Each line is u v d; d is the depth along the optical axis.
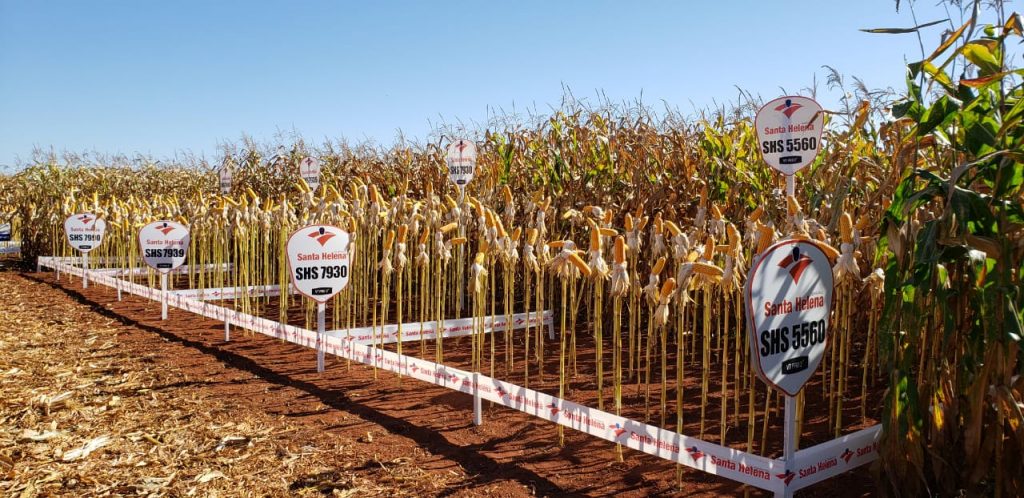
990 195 3.56
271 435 5.11
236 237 9.15
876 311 5.05
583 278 7.36
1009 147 3.39
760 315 3.20
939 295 3.47
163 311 9.44
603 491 4.10
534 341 7.92
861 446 3.74
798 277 3.33
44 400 5.91
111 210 14.23
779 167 4.80
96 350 7.72
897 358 3.92
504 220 8.76
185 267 12.72
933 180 3.54
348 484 4.29
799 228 4.68
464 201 8.21
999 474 3.43
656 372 6.43
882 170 5.41
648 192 7.91
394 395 6.01
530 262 5.75
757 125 4.87
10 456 4.74
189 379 6.58
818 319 3.43
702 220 6.22
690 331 7.45
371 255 10.20
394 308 9.93
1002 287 3.29
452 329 7.33
